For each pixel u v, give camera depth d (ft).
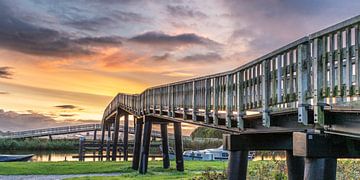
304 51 29.53
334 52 26.53
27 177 87.25
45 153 216.54
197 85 56.13
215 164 116.47
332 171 27.94
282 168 59.98
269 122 34.91
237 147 41.39
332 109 26.68
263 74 35.58
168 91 72.74
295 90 30.71
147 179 77.82
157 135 212.84
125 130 153.17
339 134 26.91
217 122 47.65
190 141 255.29
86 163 116.37
